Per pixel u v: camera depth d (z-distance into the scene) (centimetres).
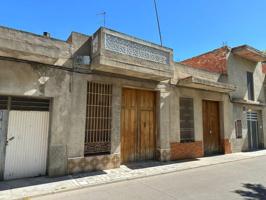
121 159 861
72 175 697
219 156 1122
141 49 823
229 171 805
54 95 700
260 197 522
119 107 834
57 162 687
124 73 826
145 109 950
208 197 521
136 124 916
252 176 729
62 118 709
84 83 761
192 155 1055
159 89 959
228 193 551
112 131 807
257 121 1507
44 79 685
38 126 691
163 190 577
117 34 762
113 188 596
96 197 526
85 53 776
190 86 1070
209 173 771
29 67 663
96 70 784
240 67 1408
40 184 605
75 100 738
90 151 762
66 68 729
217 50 1368
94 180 650
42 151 692
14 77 634
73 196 534
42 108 704
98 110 795
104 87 816
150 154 945
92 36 782
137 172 751
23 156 660
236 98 1332
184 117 1070
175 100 1023
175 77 1034
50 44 698
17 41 584
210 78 1204
